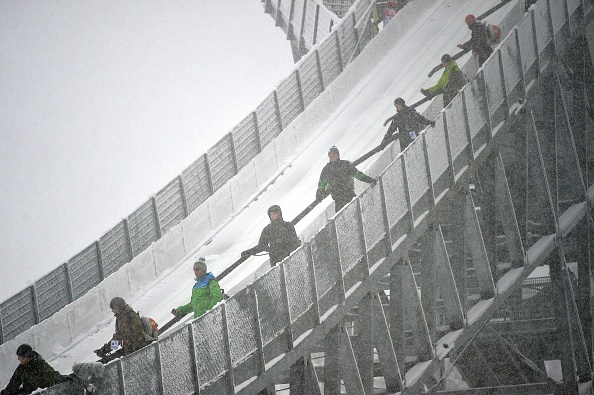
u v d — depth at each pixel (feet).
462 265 210.18
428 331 200.13
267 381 167.12
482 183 223.51
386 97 315.78
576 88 259.39
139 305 247.50
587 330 251.60
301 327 175.11
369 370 187.42
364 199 188.55
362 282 186.80
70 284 265.75
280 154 304.71
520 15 288.51
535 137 231.30
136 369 145.28
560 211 255.70
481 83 219.00
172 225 299.17
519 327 246.27
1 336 244.63
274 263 192.03
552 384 230.27
